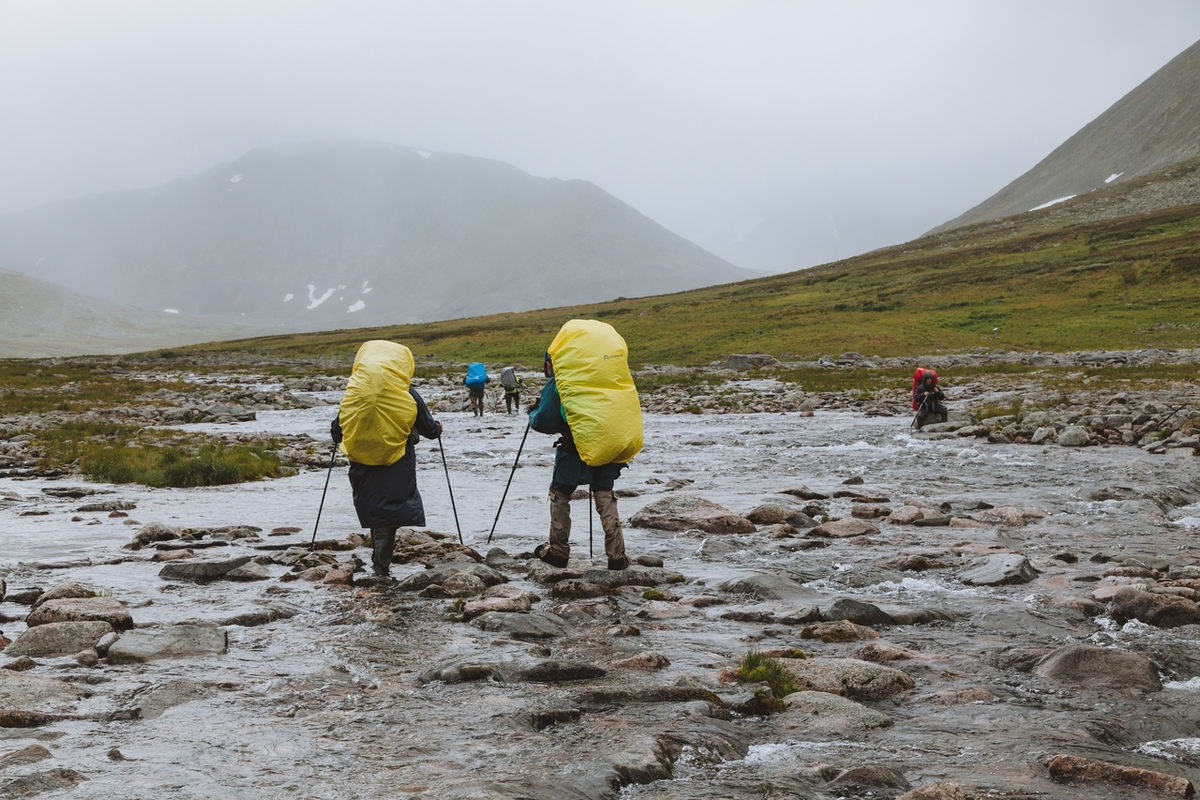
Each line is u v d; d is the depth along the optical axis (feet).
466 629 22.22
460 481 56.70
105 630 20.65
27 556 32.86
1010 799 11.84
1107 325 269.44
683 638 21.40
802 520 40.19
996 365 189.98
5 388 162.20
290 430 98.37
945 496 47.96
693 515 39.73
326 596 26.23
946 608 24.31
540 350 311.27
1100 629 22.04
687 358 272.92
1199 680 17.76
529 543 36.14
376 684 17.39
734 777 12.76
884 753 13.73
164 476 55.21
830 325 306.35
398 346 30.30
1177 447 64.64
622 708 15.72
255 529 38.37
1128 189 572.10
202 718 15.14
